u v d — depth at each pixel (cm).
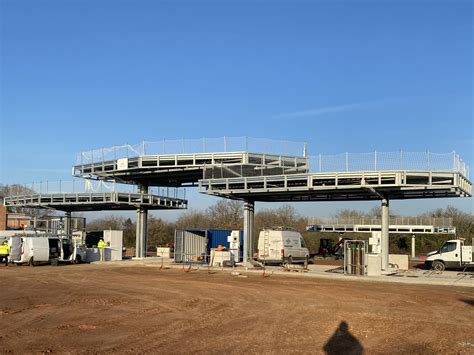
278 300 1834
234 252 3975
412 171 2944
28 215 8200
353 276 2906
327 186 3122
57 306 1623
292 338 1151
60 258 4025
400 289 2292
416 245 6931
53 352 984
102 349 1013
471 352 1042
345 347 1071
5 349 1005
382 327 1309
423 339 1166
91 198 4822
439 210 8588
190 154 4275
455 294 2095
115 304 1681
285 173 3559
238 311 1552
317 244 7244
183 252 4238
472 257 3325
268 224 8744
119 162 4497
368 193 3434
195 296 1919
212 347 1042
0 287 2236
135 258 4912
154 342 1084
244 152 4144
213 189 3644
